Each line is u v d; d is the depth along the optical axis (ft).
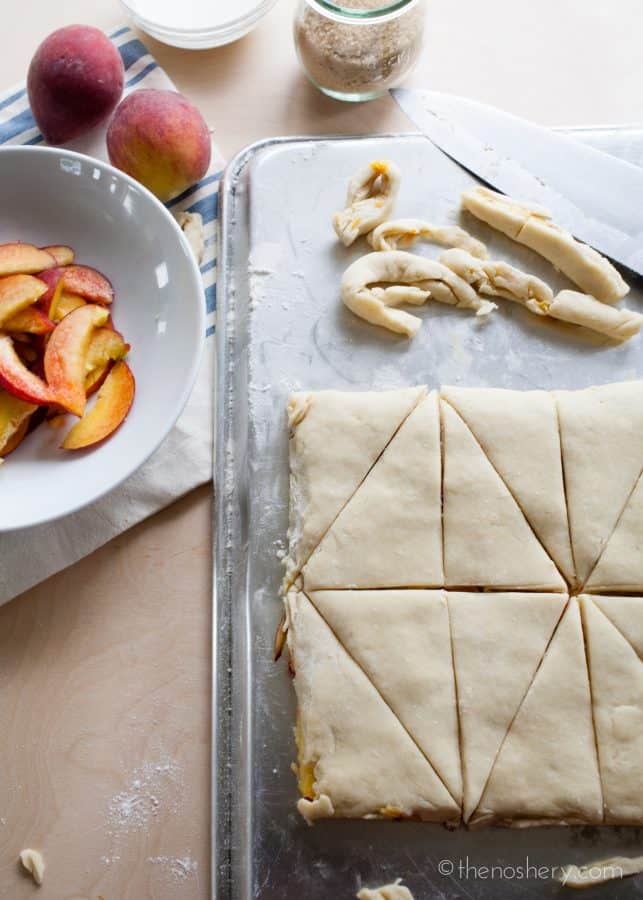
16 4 2.54
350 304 2.31
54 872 2.09
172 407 2.16
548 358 2.32
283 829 2.06
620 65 2.60
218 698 2.15
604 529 2.10
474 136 2.44
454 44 2.59
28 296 2.18
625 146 2.50
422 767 1.98
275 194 2.43
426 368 2.31
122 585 2.24
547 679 2.02
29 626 2.21
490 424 2.16
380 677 2.02
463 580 2.08
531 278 2.31
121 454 2.16
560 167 2.41
